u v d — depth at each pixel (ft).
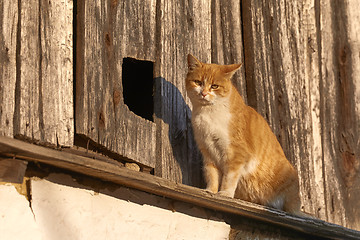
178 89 17.74
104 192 14.25
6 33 13.64
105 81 15.70
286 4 21.27
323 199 19.95
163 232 15.11
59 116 14.19
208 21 19.42
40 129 13.73
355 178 20.71
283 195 17.63
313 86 21.02
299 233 18.03
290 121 20.02
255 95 20.08
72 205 13.53
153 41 17.42
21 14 13.97
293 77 20.56
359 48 22.16
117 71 16.10
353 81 21.72
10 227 12.32
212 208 16.14
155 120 16.98
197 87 17.51
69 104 14.51
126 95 22.49
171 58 17.74
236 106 17.87
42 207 12.97
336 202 20.24
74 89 15.57
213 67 17.79
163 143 16.87
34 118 13.66
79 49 15.44
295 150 19.80
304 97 20.54
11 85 13.44
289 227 17.35
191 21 18.74
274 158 17.78
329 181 20.35
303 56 21.03
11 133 13.23
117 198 14.46
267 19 20.86
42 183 13.14
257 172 17.46
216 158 17.57
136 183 13.89
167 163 16.87
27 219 12.64
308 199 19.54
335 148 20.85
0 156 12.10
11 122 13.29
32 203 12.82
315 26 21.81
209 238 16.08
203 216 16.16
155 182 13.76
